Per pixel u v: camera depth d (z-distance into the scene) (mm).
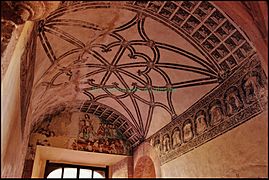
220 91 5285
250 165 4219
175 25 4895
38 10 2777
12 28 2580
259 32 3029
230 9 3418
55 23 4574
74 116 8180
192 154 5805
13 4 2643
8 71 2453
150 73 6352
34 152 7285
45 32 4633
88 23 4902
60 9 4238
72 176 8773
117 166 8680
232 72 4961
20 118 3637
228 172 4676
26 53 3414
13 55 2613
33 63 4375
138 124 7879
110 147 8227
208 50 5043
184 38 5102
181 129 6379
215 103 5379
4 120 2418
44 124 7738
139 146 8055
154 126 7469
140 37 5410
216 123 5250
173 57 5660
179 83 6133
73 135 7938
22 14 2678
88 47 5578
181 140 6297
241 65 4723
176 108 6598
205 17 4414
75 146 7832
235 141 4652
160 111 7117
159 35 5270
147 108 7379
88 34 5211
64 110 7934
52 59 5348
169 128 6867
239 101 4719
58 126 7875
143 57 5938
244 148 4414
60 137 7766
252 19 3080
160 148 7086
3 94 2311
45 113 7336
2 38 2467
